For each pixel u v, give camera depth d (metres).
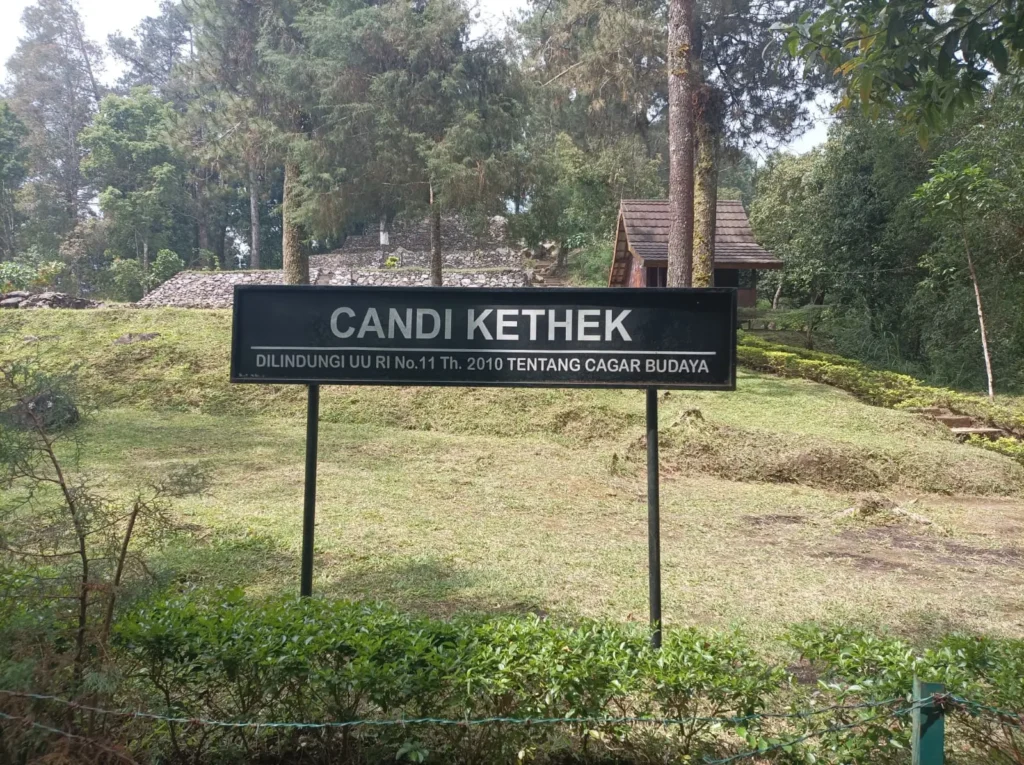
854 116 21.33
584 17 18.53
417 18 17.33
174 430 11.30
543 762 3.09
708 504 8.47
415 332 3.94
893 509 8.44
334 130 17.47
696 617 5.08
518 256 32.12
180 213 39.88
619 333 3.87
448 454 10.33
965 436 12.98
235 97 19.55
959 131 18.69
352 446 10.59
